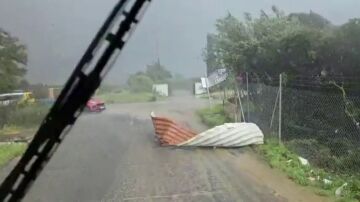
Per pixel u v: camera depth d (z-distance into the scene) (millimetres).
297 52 15008
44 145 2307
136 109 33781
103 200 8344
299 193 8523
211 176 10055
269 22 19203
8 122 25891
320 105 13133
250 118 17266
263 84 16688
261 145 13422
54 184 9664
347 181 9141
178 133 14617
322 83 13758
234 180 9641
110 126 21609
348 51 13188
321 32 14297
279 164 10844
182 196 8469
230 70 21594
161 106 35812
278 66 16297
